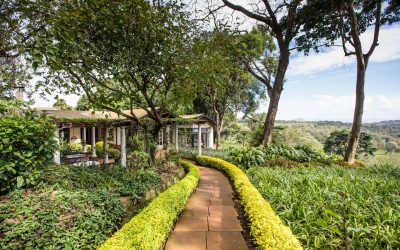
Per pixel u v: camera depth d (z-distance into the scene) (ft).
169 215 13.43
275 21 42.47
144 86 25.32
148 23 19.10
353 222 11.30
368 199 14.60
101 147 53.83
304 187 17.53
